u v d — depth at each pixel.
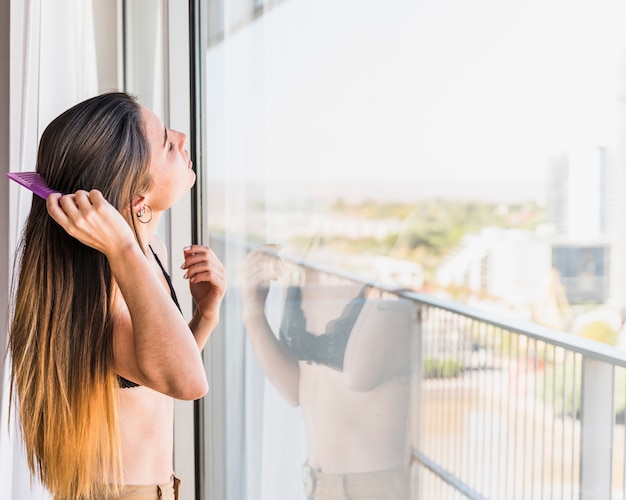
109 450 1.15
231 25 1.79
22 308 1.16
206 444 2.11
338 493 1.35
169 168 1.25
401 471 1.10
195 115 2.05
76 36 2.51
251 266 1.72
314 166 1.34
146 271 1.07
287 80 1.45
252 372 1.77
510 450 0.81
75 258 1.14
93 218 1.05
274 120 1.52
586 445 0.69
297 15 1.38
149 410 1.26
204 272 1.46
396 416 1.10
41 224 1.16
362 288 1.18
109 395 1.14
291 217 1.46
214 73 1.95
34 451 1.18
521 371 0.78
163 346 1.05
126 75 3.08
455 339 0.92
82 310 1.13
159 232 2.36
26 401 1.16
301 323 1.46
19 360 1.15
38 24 2.18
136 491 1.23
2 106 2.38
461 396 0.91
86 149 1.15
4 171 2.37
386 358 1.12
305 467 1.49
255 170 1.66
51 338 1.13
